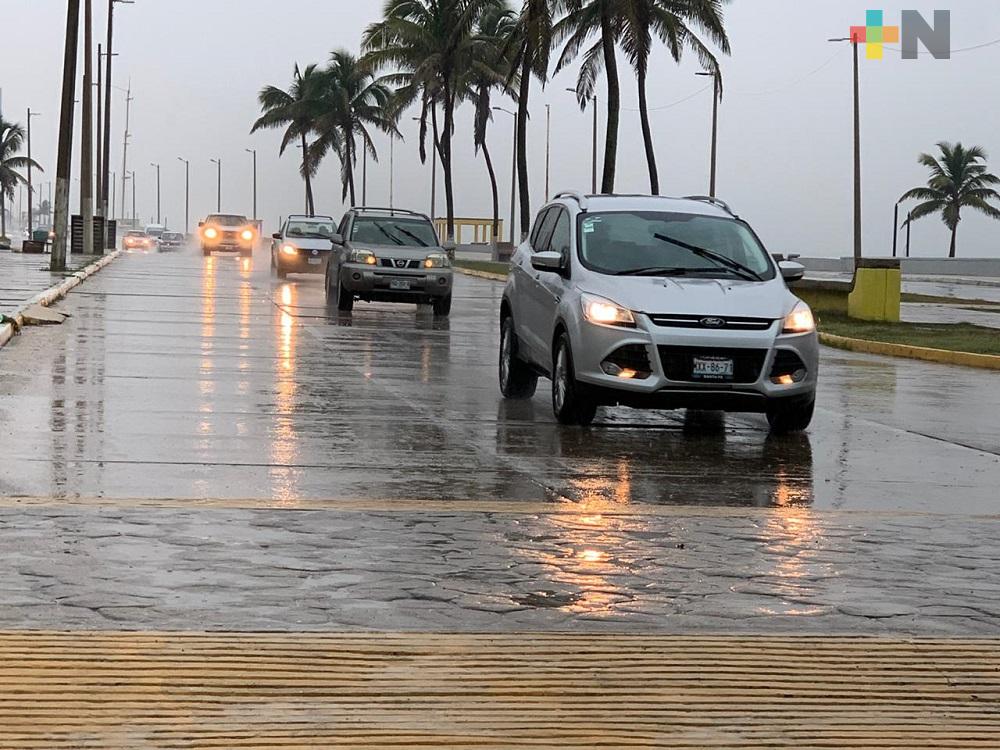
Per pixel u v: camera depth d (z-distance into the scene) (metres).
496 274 50.09
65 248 37.66
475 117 78.81
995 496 9.80
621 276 12.78
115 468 9.61
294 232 41.62
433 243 28.27
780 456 11.45
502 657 5.62
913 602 6.74
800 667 5.64
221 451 10.52
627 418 13.56
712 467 10.76
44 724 4.79
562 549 7.63
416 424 12.52
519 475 10.05
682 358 12.13
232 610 6.19
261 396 13.95
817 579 7.15
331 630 5.92
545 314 13.54
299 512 8.34
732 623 6.27
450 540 7.76
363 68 71.75
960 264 81.25
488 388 15.66
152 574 6.77
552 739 4.79
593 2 52.75
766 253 13.53
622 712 5.07
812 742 4.86
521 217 58.91
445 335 22.89
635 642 5.89
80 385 14.12
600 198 14.18
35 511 8.08
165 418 12.11
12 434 10.91
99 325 21.48
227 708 4.97
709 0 53.59
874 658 5.79
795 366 12.36
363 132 98.06
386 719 4.91
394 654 5.61
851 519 8.77
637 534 8.10
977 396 16.55
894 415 14.45
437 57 68.94
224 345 19.16
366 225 28.38
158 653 5.52
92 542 7.37
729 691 5.34
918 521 8.76
